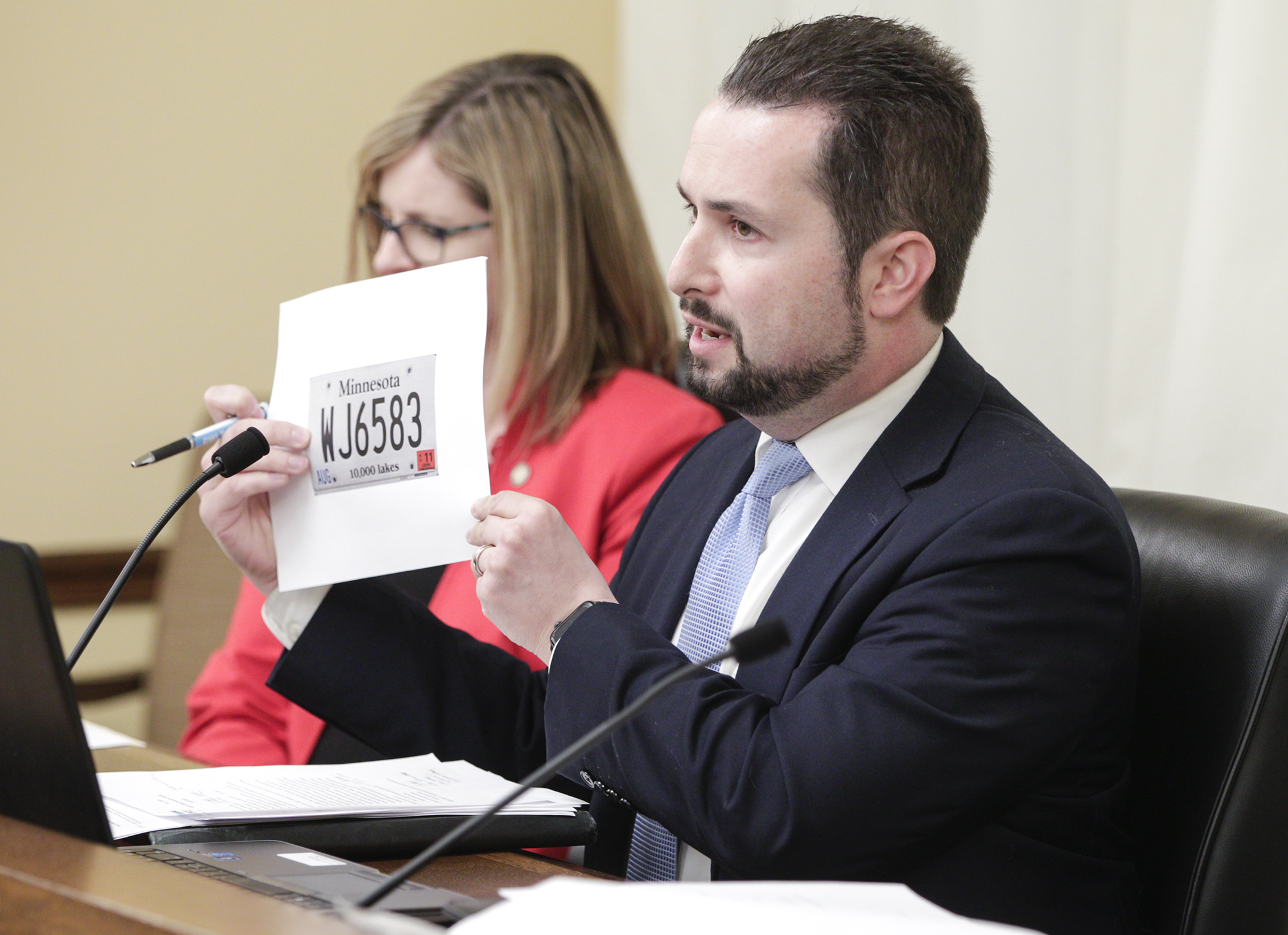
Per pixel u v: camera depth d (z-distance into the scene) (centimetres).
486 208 649
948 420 414
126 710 1011
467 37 1078
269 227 1020
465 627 611
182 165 985
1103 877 387
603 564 618
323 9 1024
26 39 930
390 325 450
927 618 365
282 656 475
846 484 414
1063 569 369
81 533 970
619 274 680
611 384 661
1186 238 710
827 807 344
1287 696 383
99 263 962
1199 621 414
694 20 998
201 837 348
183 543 858
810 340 405
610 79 1125
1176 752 410
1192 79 711
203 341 1002
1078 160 760
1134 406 736
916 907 246
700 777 358
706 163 408
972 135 420
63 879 237
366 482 447
